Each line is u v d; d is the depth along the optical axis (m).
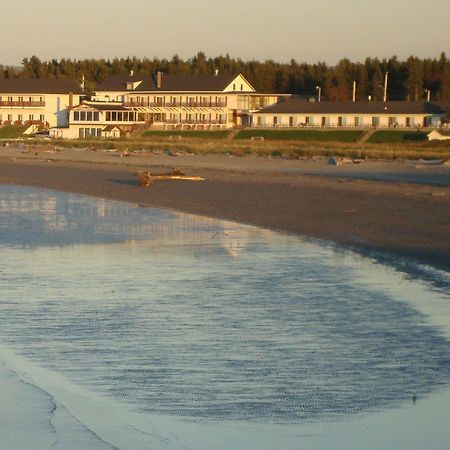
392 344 27.11
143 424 19.53
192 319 30.91
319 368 24.41
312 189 77.88
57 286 37.50
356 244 49.38
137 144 165.12
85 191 87.81
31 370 24.00
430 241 48.88
